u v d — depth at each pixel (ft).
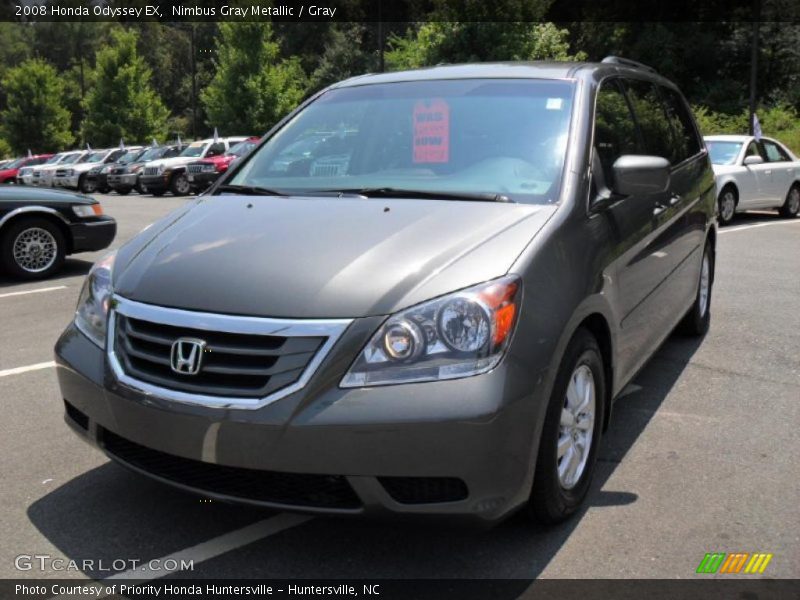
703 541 9.89
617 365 11.55
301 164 12.94
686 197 16.06
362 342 8.48
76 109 229.66
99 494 11.37
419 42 81.92
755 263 30.73
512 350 8.70
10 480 11.85
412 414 8.26
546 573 9.24
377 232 9.86
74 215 30.50
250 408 8.51
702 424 13.87
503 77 13.24
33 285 28.68
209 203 12.00
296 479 8.61
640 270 12.55
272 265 9.37
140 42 254.47
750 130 82.23
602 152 12.19
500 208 10.41
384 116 13.15
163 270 9.85
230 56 114.21
